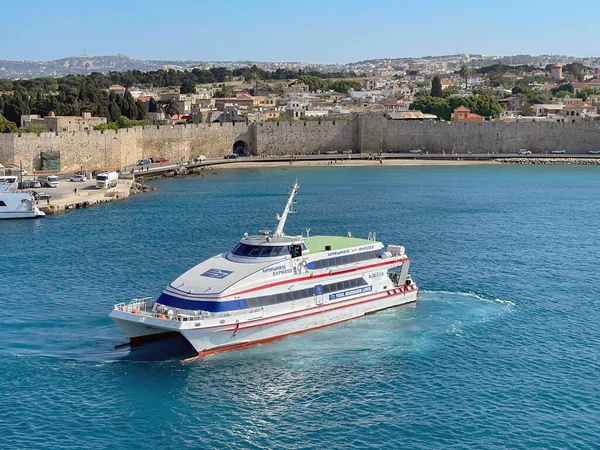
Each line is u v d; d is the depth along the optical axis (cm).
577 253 10644
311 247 7125
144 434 5284
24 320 7256
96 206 14838
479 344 6781
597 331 7194
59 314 7444
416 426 5394
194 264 9575
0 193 13100
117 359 6362
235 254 6894
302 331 6850
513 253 10550
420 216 13900
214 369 6191
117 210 14300
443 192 17562
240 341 6494
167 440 5219
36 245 10819
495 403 5716
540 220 13650
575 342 6894
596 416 5534
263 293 6575
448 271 9362
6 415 5475
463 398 5784
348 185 18725
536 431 5328
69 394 5784
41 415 5488
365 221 13225
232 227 12475
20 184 15900
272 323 6600
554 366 6359
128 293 8194
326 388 5922
